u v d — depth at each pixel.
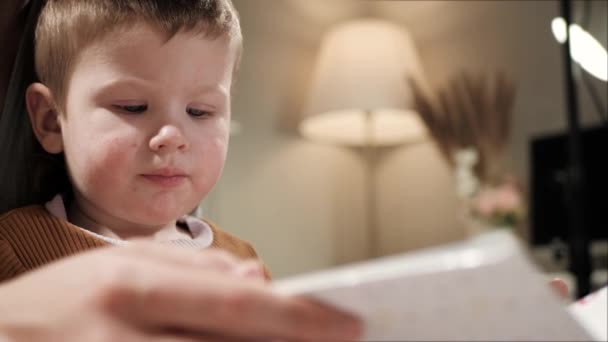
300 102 2.26
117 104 0.72
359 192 2.41
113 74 0.72
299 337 0.26
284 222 2.17
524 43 2.17
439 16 2.34
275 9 2.20
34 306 0.27
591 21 1.41
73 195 0.82
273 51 2.19
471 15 2.28
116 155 0.72
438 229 2.26
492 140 2.17
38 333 0.26
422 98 2.17
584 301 0.50
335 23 2.34
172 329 0.26
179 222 0.87
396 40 2.15
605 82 1.80
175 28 0.74
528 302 0.28
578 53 1.40
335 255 2.31
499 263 0.26
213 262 0.30
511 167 2.14
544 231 1.94
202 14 0.78
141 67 0.72
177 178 0.75
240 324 0.26
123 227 0.77
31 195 0.81
